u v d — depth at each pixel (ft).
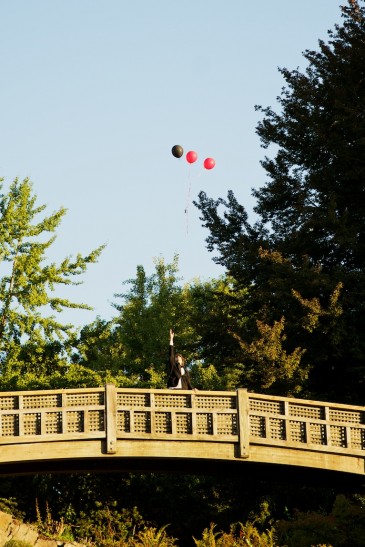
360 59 161.27
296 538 116.67
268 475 116.67
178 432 104.94
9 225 177.88
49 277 176.45
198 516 153.58
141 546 123.24
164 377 194.70
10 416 101.45
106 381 158.30
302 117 160.66
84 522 141.79
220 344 157.58
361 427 109.70
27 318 174.70
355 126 156.46
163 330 200.44
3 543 119.65
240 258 160.15
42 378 158.10
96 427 102.94
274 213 167.84
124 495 151.64
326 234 157.79
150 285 213.87
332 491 144.36
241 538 119.03
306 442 107.76
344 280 148.77
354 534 115.34
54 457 101.60
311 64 168.14
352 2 166.40
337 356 144.56
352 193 159.74
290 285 149.07
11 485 146.92
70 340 177.78
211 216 168.96
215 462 108.58
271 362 140.15
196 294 171.32
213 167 128.98
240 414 106.22
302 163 165.89
